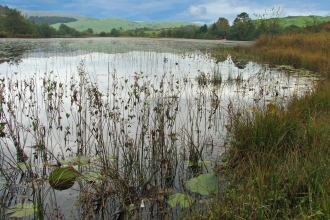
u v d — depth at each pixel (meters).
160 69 10.25
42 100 5.80
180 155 3.80
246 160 3.31
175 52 16.69
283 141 3.42
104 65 10.86
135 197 2.80
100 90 6.74
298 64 11.44
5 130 4.22
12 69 9.43
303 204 2.37
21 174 3.21
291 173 2.65
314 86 6.22
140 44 23.38
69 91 6.62
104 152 3.44
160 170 3.32
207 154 3.83
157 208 2.61
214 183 2.97
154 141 3.58
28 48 17.41
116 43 24.09
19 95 5.55
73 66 10.39
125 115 5.12
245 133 3.63
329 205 2.08
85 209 2.58
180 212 2.60
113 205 2.73
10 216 2.46
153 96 6.23
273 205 2.32
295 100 5.18
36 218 2.39
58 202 2.71
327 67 9.21
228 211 2.27
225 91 7.32
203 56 14.91
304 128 3.61
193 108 5.73
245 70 10.59
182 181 3.12
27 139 4.10
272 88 7.33
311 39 15.45
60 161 3.47
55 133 4.36
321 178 2.54
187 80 8.29
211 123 4.92
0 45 19.23
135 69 10.05
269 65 11.84
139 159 3.55
